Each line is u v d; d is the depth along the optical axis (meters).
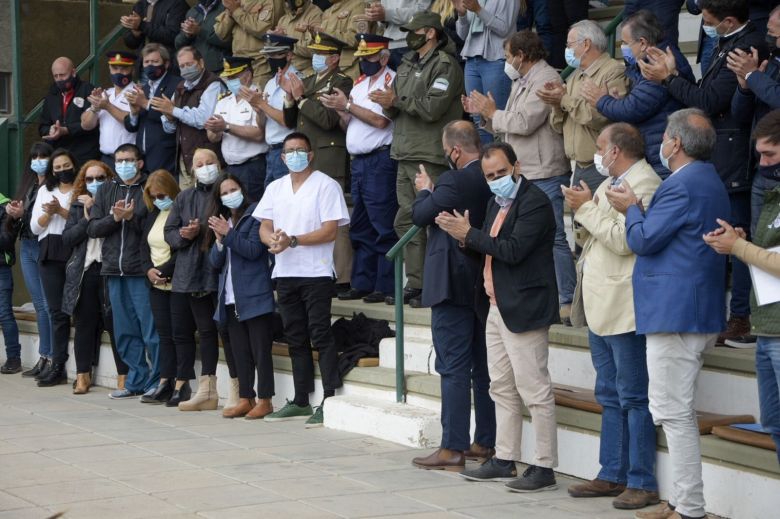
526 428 11.28
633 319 9.59
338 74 15.45
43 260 16.52
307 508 9.80
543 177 12.72
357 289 15.36
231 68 15.88
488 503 9.99
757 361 8.90
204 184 14.38
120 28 20.17
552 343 11.91
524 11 15.31
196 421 13.74
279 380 14.27
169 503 9.97
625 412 10.10
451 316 11.09
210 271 14.11
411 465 11.34
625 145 9.73
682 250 9.05
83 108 18.00
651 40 11.20
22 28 19.31
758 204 10.70
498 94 14.48
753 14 11.70
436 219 10.50
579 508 9.84
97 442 12.54
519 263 10.36
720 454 9.61
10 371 17.95
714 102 10.88
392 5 16.02
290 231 13.41
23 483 10.70
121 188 15.36
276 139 15.66
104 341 16.55
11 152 19.44
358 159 15.12
